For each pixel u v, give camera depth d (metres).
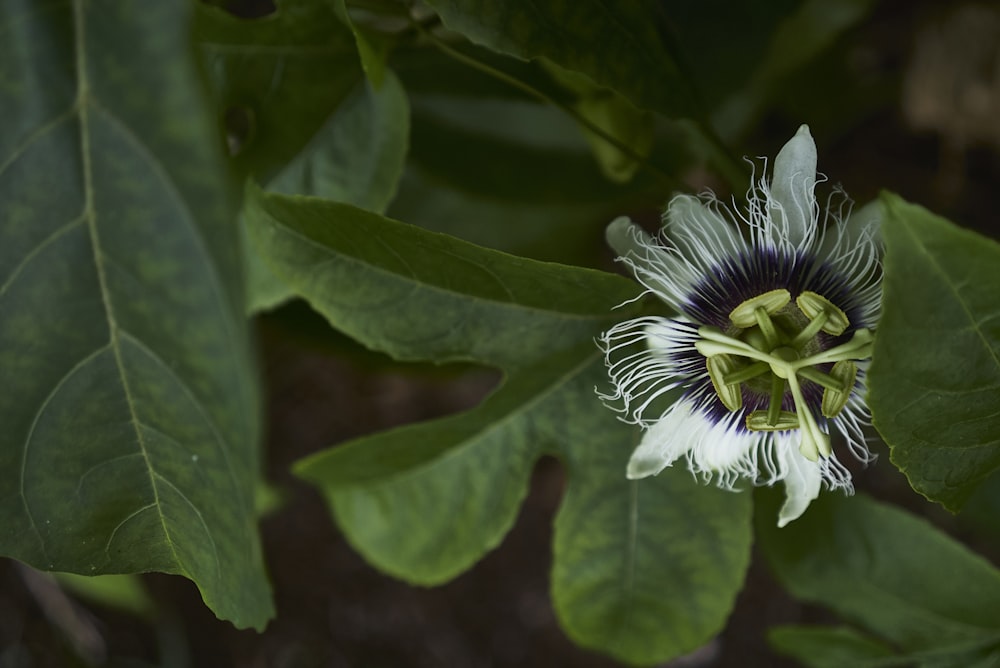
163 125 0.44
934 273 0.44
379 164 0.52
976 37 0.69
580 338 0.51
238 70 0.51
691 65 0.63
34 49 0.44
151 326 0.45
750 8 0.63
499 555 0.97
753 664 0.91
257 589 0.47
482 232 0.65
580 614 0.56
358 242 0.49
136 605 0.75
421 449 0.55
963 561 0.55
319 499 0.97
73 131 0.45
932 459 0.46
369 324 0.50
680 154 0.61
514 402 0.53
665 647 0.56
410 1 0.52
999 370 0.45
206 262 0.44
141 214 0.45
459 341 0.51
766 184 0.49
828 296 0.49
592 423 0.53
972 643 0.56
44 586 0.86
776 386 0.49
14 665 0.87
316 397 0.95
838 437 0.79
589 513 0.54
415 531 0.56
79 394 0.46
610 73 0.49
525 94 0.61
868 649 0.57
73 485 0.47
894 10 0.71
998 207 0.75
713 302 0.50
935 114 0.71
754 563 0.91
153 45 0.44
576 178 0.63
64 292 0.45
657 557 0.55
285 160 0.52
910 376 0.45
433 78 0.61
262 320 0.64
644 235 0.49
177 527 0.47
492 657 0.97
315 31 0.51
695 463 0.53
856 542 0.56
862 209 0.49
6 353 0.46
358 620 0.98
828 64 0.70
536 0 0.48
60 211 0.45
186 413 0.46
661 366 0.50
